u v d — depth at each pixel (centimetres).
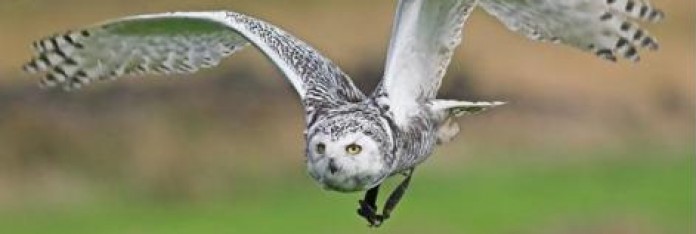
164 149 2295
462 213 2211
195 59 1014
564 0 924
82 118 2314
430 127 895
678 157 2466
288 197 2239
